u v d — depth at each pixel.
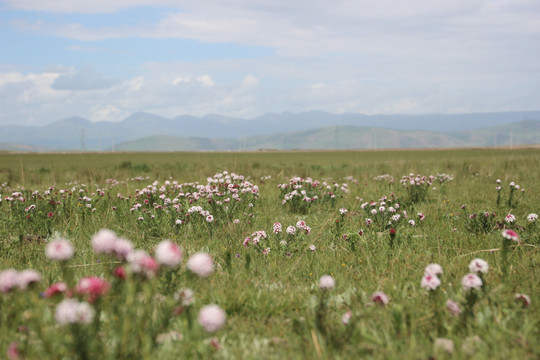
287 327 3.73
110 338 3.18
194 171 19.92
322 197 10.45
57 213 8.27
